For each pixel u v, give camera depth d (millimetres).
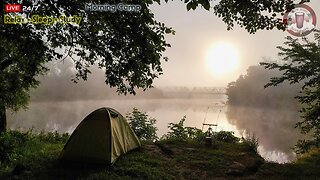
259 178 6332
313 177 6055
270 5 4574
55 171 6324
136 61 5359
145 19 4734
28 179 5848
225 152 8578
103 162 6773
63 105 70562
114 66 5945
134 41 4957
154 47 5074
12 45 6441
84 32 5867
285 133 23641
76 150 7016
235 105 81000
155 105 79500
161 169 6711
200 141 10344
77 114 42000
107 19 5086
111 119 7535
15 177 5949
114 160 6945
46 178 5898
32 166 6676
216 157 7945
